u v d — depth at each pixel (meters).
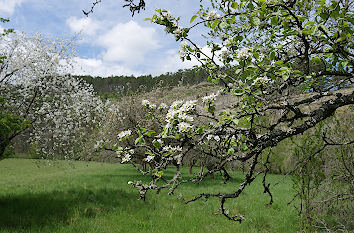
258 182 13.24
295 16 2.42
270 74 2.62
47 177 14.51
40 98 9.70
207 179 14.57
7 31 9.15
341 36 2.57
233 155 2.57
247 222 6.89
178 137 2.36
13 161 22.28
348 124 4.77
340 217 4.82
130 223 6.60
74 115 10.97
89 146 13.07
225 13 2.54
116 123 13.98
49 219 6.69
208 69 2.70
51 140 10.18
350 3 2.82
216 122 2.79
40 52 9.60
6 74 8.95
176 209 8.06
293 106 2.40
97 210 7.67
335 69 3.24
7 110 8.62
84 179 13.61
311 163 4.39
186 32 2.50
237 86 2.58
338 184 4.86
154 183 2.47
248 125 2.95
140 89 16.67
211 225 6.70
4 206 7.60
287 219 6.96
